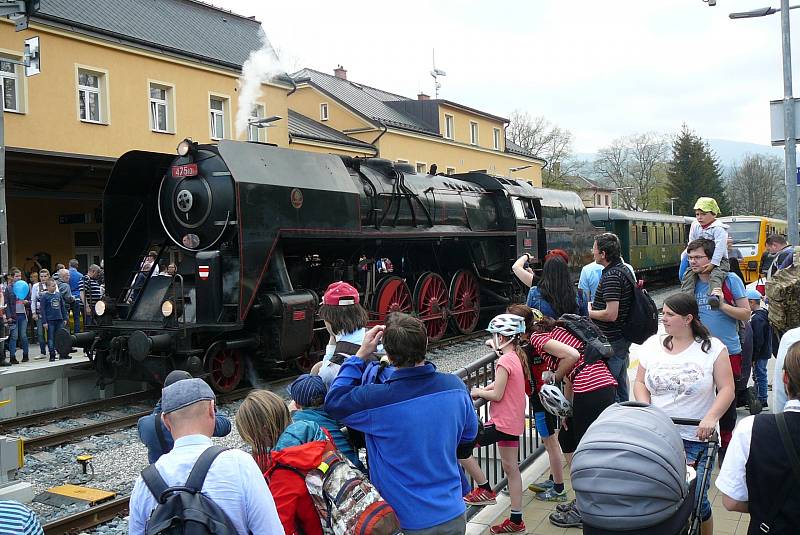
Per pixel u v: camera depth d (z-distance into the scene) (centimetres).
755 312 759
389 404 323
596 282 692
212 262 977
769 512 273
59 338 987
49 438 785
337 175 1173
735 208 8588
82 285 1523
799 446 269
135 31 1920
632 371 932
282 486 296
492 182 1733
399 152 3088
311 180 1101
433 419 325
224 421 460
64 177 1739
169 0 2148
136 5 2008
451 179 1648
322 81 3219
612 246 577
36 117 1644
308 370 1169
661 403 419
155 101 1961
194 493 253
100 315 1027
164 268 1170
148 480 262
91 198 1803
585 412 476
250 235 977
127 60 1856
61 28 1678
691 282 562
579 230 2105
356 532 284
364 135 2981
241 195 968
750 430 283
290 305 1017
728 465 288
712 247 540
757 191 8450
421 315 1414
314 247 1195
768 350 764
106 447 777
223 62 2106
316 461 297
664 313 420
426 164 3262
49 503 605
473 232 1584
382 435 322
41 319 1360
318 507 296
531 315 503
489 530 471
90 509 568
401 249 1434
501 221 1730
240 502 258
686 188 6869
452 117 3466
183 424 276
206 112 2086
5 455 527
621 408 324
